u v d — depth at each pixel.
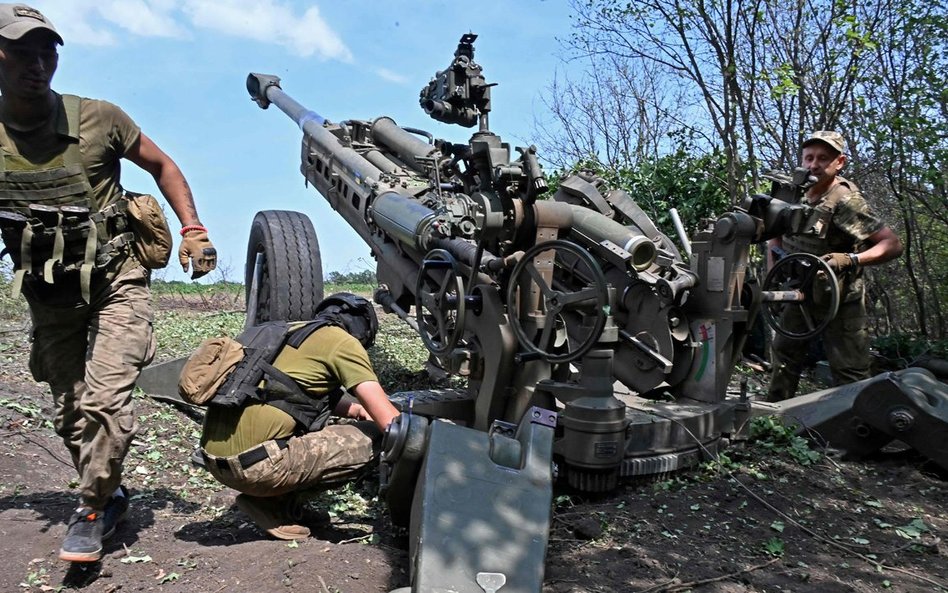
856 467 4.21
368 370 3.20
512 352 3.79
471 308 3.87
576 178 4.85
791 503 3.64
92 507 2.95
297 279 5.56
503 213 3.60
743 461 4.18
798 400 4.61
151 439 4.59
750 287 4.41
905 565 3.04
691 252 4.52
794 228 4.44
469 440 2.66
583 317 4.51
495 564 2.29
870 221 5.21
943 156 7.00
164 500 3.78
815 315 5.34
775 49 8.21
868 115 7.58
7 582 2.87
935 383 4.32
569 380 4.04
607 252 4.32
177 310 9.89
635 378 4.61
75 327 3.13
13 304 7.73
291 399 3.15
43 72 2.74
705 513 3.51
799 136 8.16
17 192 2.87
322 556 2.98
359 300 3.44
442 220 4.12
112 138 3.01
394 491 2.90
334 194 5.92
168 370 5.21
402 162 5.91
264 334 3.28
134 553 3.13
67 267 2.94
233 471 3.04
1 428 4.26
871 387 4.13
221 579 2.86
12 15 2.67
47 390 5.00
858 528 3.40
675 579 2.81
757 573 2.90
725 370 4.39
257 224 5.87
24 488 3.70
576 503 3.69
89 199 2.96
